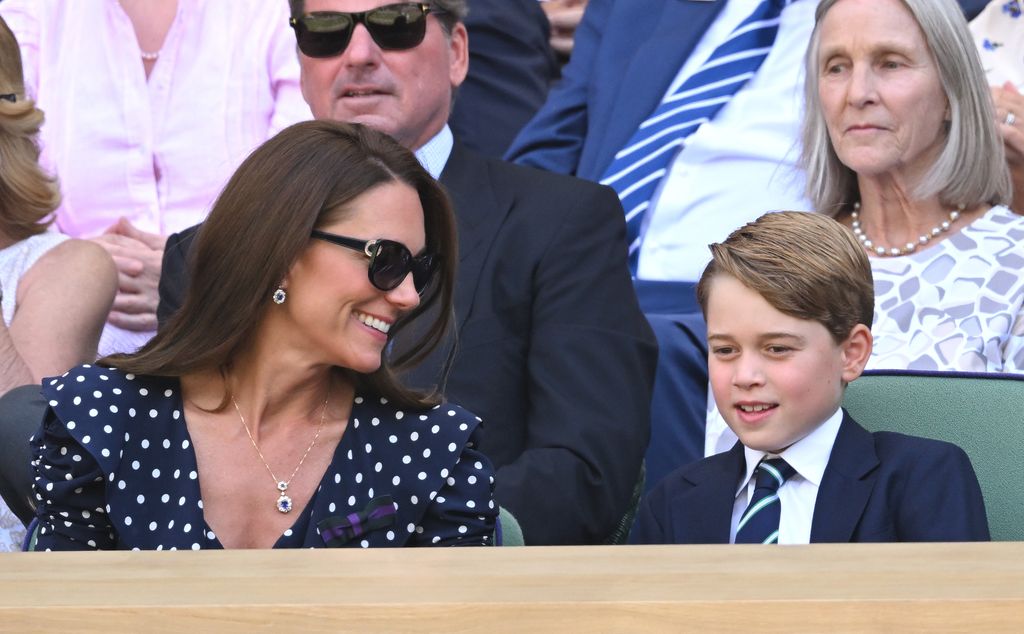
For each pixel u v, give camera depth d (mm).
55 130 15250
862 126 11812
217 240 7531
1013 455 8594
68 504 7488
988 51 14273
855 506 8258
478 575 4289
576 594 4035
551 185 11977
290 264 7426
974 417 8711
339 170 7488
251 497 7676
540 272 11539
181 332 7664
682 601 3949
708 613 3943
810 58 12273
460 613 3957
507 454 11188
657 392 12758
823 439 8492
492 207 11836
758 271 8289
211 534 7488
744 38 14961
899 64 11719
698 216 14414
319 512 7641
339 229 7449
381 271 7402
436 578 4254
